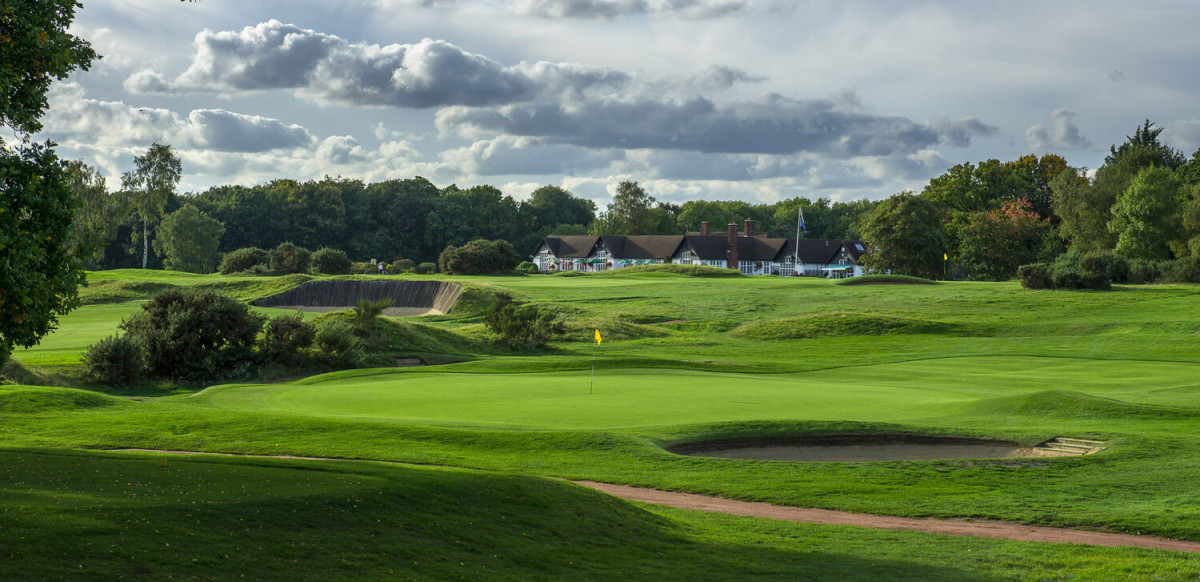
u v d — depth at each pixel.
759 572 12.16
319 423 23.30
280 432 22.52
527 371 39.47
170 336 39.84
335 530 11.59
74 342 50.59
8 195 16.08
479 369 39.84
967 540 14.35
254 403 28.59
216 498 12.11
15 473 13.56
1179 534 14.88
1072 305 63.38
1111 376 39.94
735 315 66.19
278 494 12.59
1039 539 14.70
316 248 160.88
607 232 169.62
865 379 38.94
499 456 20.41
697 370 40.62
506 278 93.75
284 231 159.12
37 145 17.00
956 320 60.09
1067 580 12.19
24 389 27.53
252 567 10.01
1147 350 50.00
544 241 166.38
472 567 11.12
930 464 19.92
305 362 43.25
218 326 41.28
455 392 30.83
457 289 74.19
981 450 21.81
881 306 66.69
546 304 70.25
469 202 177.75
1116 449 20.70
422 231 174.50
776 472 19.41
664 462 20.02
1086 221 102.25
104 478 13.35
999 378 39.28
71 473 13.72
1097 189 103.38
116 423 23.72
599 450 20.78
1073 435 22.06
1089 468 19.39
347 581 10.02
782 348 55.31
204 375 39.97
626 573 11.67
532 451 20.80
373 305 49.28
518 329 53.75
